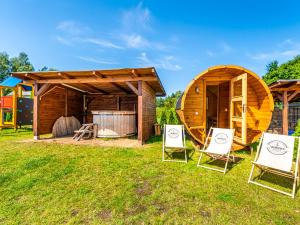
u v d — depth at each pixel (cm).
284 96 780
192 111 623
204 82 630
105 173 378
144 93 732
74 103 1091
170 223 222
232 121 600
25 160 451
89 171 387
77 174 370
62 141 723
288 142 342
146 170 398
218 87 807
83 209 249
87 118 1195
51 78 742
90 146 629
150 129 912
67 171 383
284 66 1919
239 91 587
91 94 1194
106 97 1178
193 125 623
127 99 1152
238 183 339
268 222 226
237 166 436
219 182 342
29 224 218
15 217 231
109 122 817
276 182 345
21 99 1134
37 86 764
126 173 379
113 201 269
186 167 424
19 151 546
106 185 323
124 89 1039
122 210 248
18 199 274
